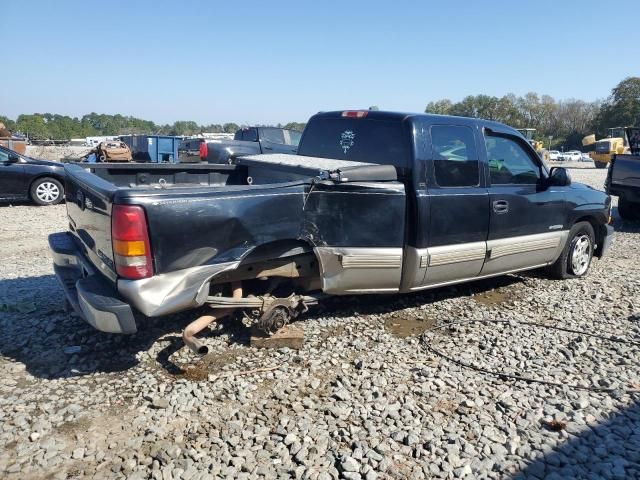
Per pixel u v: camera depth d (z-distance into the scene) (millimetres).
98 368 3887
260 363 4016
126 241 3400
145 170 5176
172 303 3586
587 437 3174
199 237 3635
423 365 4066
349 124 5348
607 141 37406
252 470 2805
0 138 26422
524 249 5660
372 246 4484
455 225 4914
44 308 5047
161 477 2730
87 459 2879
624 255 8266
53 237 5004
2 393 3518
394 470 2834
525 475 2832
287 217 4039
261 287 4508
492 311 5352
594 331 4867
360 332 4688
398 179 4754
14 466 2803
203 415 3311
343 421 3273
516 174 5609
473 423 3277
